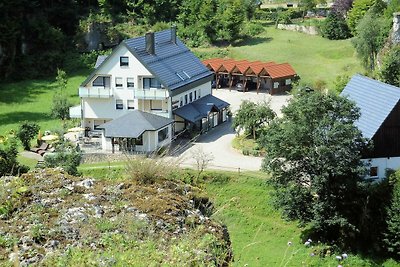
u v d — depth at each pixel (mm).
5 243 12125
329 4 108250
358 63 79562
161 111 57500
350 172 37219
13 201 13758
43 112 70812
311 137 37281
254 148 51906
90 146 54938
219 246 12703
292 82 75250
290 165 38469
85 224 12820
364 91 47750
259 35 94812
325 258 36188
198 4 95375
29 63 88188
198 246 12156
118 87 58281
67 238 12391
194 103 61375
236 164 48469
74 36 94562
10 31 86750
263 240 37156
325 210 37125
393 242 36625
